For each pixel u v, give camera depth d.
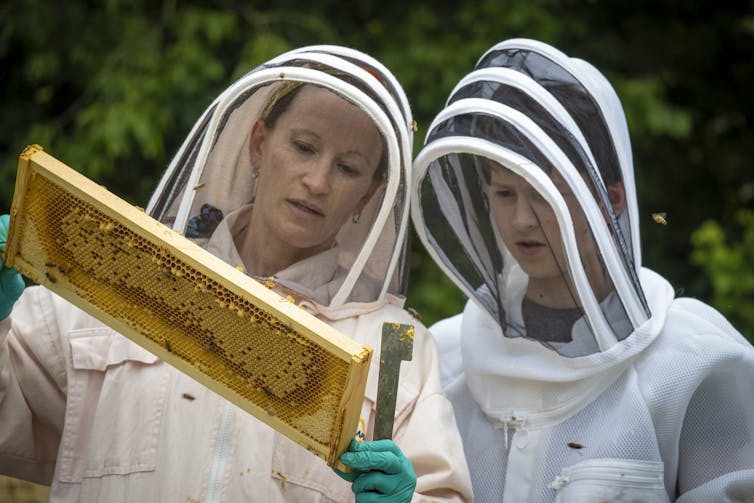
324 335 4.07
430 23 13.80
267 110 5.11
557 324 5.36
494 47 5.53
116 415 4.92
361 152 5.05
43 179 4.38
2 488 7.28
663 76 15.27
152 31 13.07
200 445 4.80
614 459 5.20
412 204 5.42
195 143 5.10
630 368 5.41
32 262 4.49
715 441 5.57
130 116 12.44
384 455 4.38
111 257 4.36
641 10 15.36
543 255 5.27
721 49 15.88
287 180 5.05
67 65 13.54
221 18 12.98
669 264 15.26
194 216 5.18
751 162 15.89
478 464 5.59
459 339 6.23
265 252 5.18
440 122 5.30
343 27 13.91
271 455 4.81
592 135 5.31
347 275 5.10
